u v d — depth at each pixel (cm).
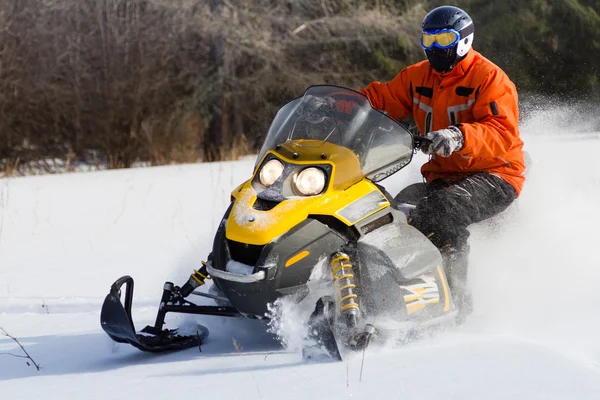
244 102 5394
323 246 929
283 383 783
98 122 4847
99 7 4775
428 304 969
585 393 718
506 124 1125
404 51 5559
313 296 949
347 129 1023
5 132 4719
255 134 5453
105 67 4816
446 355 856
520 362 813
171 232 2059
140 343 972
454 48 1143
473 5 5319
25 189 3033
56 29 4750
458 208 1098
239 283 919
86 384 848
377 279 948
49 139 4844
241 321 1128
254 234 919
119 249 1861
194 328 1070
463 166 1185
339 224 959
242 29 5150
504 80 1150
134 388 807
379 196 992
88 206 2569
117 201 2650
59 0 4750
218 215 2298
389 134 1037
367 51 5572
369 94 1281
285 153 988
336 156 980
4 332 1111
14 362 1013
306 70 5544
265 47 5156
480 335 1005
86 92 4819
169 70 5025
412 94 1252
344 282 923
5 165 4681
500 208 1167
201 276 1031
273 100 5516
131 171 3681
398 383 761
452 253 1063
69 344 1102
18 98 4712
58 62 4769
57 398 793
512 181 1180
